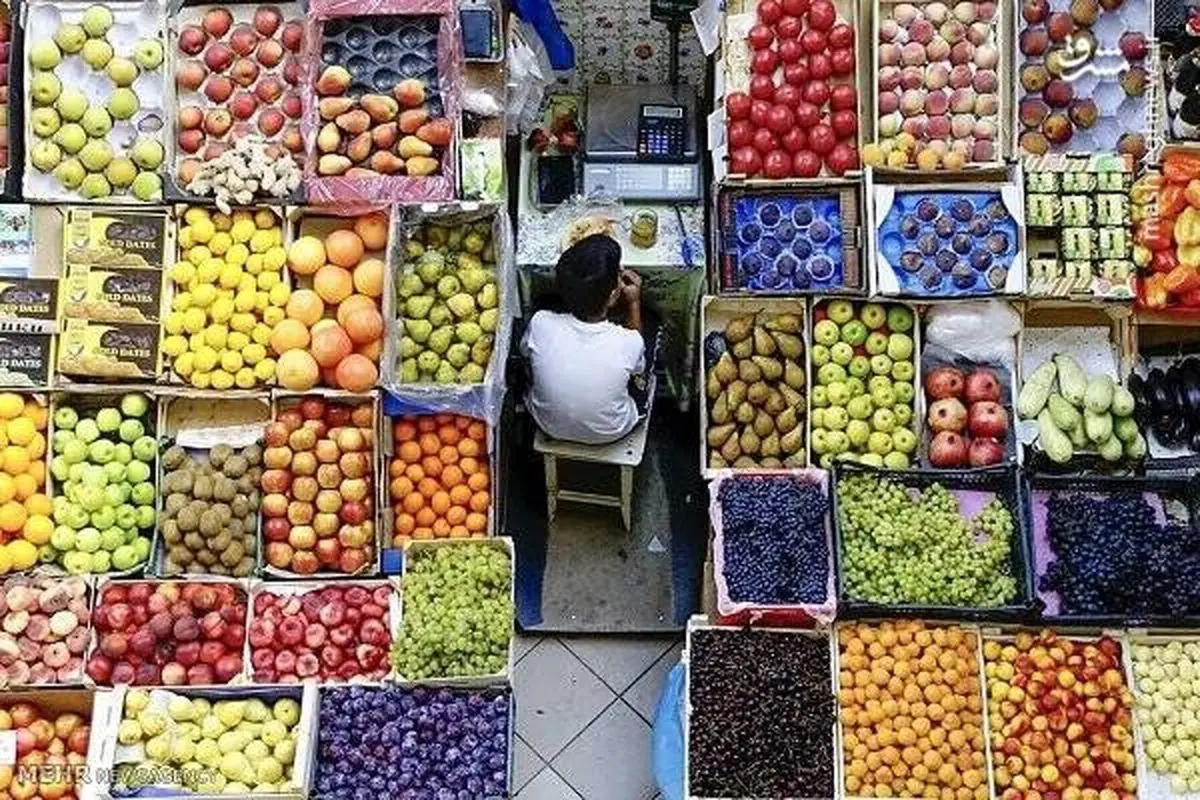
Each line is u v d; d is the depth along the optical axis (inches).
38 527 164.2
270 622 162.2
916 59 181.3
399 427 172.4
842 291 175.5
